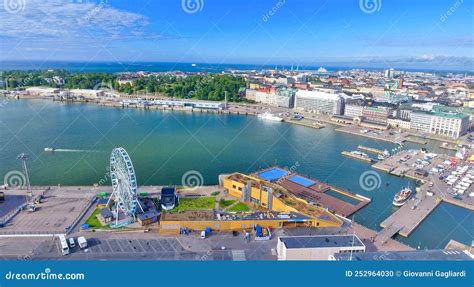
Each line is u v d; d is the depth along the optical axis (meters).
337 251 59.22
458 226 83.94
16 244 66.12
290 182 107.88
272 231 72.62
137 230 72.81
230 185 95.06
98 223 76.00
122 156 75.31
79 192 93.88
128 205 78.19
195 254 63.59
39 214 79.88
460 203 95.88
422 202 96.25
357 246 59.69
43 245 65.94
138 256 62.72
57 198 89.50
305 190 102.44
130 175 75.12
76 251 64.06
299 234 71.88
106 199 86.88
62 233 70.81
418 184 113.38
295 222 75.06
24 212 80.75
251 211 82.25
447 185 110.19
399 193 99.69
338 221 76.00
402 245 71.38
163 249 65.31
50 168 116.25
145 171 116.19
